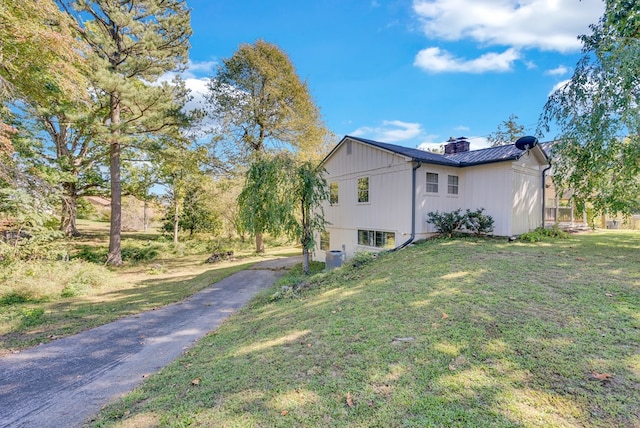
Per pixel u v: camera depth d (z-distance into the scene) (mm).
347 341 3623
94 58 12305
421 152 12609
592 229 12297
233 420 2418
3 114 10336
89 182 18016
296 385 2820
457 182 11773
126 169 18719
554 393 2361
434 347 3189
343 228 13648
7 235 9641
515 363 2789
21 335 5520
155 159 17469
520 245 8742
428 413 2248
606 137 6988
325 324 4352
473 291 4801
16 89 9227
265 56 18000
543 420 2090
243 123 18547
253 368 3330
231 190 21188
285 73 18344
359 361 3109
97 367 4156
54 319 6484
